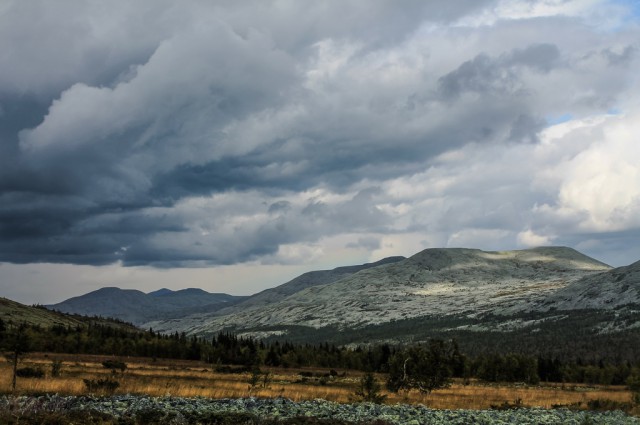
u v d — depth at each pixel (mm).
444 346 65438
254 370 67000
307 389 65812
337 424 28094
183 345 196750
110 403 33156
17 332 51344
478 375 162375
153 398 37562
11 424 23859
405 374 62719
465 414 35875
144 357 187625
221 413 29078
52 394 38500
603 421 36750
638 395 53594
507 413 38375
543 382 169750
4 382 47156
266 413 32688
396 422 30672
